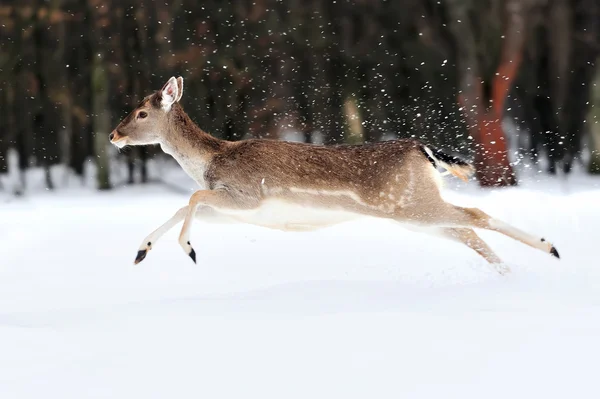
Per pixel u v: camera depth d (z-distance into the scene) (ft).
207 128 152.05
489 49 142.51
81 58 157.38
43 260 60.95
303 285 42.19
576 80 157.07
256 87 152.87
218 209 48.55
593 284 43.55
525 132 158.61
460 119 146.10
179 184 155.84
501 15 143.02
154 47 153.79
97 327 33.58
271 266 55.26
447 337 29.89
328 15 154.71
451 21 145.79
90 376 26.89
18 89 155.94
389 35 154.61
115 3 153.07
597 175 150.00
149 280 52.24
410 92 153.89
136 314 35.91
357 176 47.98
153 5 153.79
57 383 26.30
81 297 47.52
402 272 49.78
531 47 150.51
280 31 153.07
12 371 27.66
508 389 24.56
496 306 36.01
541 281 44.78
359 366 27.04
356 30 155.22
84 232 76.95
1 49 155.02
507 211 73.20
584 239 60.23
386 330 31.17
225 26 154.20
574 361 26.71
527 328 30.78
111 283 51.78
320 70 153.89
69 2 154.20
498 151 137.80
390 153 48.26
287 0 154.71
